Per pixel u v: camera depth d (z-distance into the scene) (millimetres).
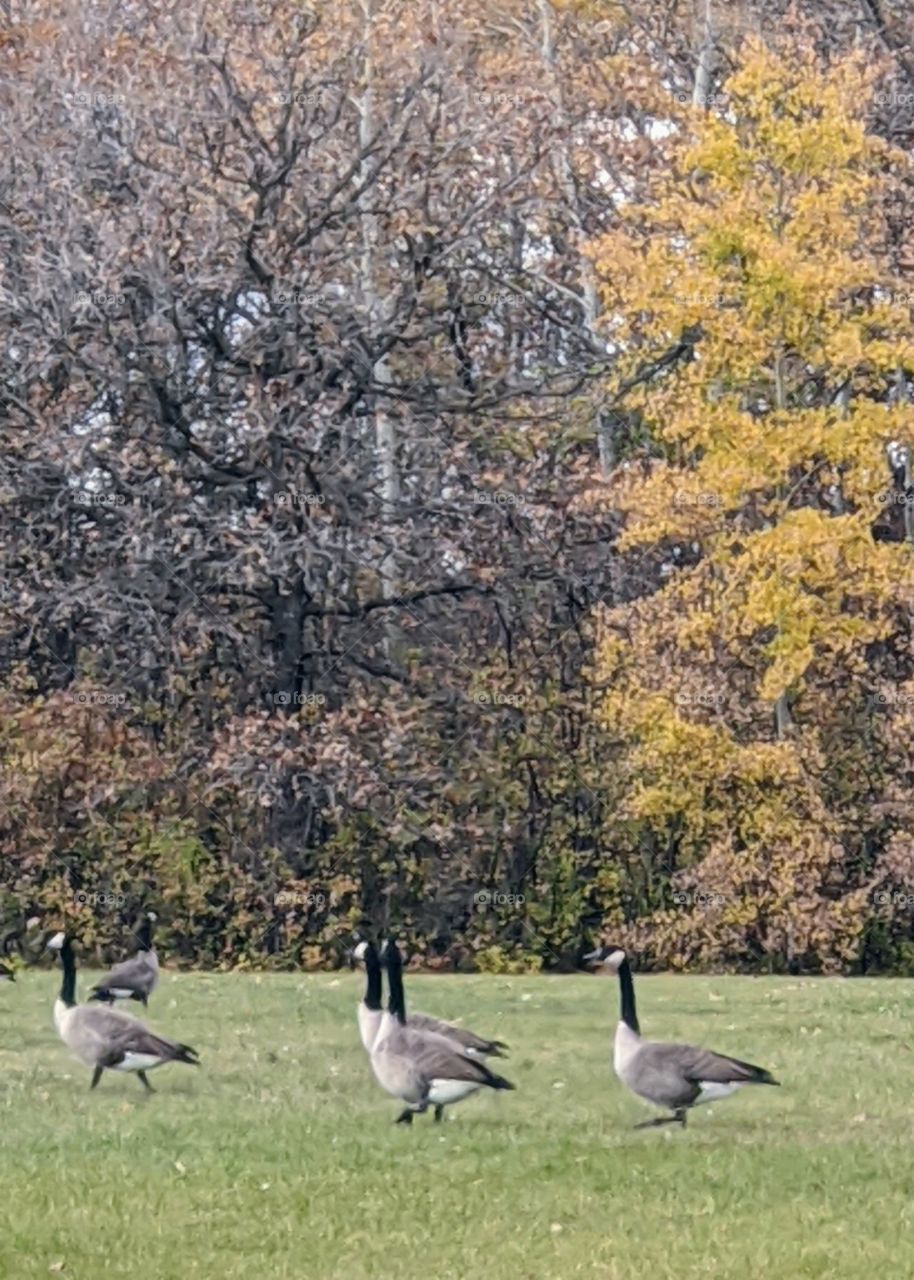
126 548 33688
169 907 35094
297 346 34938
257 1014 21016
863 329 32438
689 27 43188
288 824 35719
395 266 38312
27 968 34656
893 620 33438
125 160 34469
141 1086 16719
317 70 35906
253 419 34125
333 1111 15477
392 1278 10680
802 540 30281
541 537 35906
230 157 35688
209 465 35312
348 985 23906
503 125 35938
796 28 38438
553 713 36219
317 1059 18078
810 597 30750
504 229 41156
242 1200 12219
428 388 36344
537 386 37375
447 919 36156
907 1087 16594
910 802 33438
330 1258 11039
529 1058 18031
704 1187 12594
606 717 32250
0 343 34375
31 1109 15539
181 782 35156
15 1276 10695
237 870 34844
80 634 36344
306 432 34000
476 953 35500
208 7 36000
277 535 33562
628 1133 14562
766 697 31172
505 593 36375
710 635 32562
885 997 22547
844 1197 12352
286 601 36031
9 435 34156
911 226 36812
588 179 41438
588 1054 18297
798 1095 16203
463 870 35719
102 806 35062
